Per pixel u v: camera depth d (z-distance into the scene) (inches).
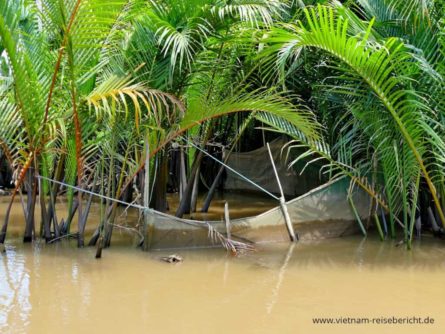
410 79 180.7
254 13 189.5
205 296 139.3
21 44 162.6
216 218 259.9
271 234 205.0
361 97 200.7
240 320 122.8
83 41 158.9
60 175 205.6
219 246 194.1
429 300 138.6
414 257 185.2
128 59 186.9
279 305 133.5
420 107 179.9
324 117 227.8
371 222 229.5
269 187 324.8
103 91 163.5
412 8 192.9
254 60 207.9
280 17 217.0
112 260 173.2
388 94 181.9
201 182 369.7
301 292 144.2
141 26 183.6
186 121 183.6
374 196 215.3
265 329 117.7
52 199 196.1
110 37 175.9
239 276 158.2
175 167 337.7
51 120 169.8
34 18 190.2
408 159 195.5
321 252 190.7
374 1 225.8
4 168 362.9
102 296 137.5
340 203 219.3
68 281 149.6
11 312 124.6
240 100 177.9
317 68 226.8
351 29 197.9
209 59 205.0
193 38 188.7
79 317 122.5
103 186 199.5
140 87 163.3
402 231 228.2
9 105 175.0
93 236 193.8
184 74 195.3
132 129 186.2
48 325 117.3
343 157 213.3
